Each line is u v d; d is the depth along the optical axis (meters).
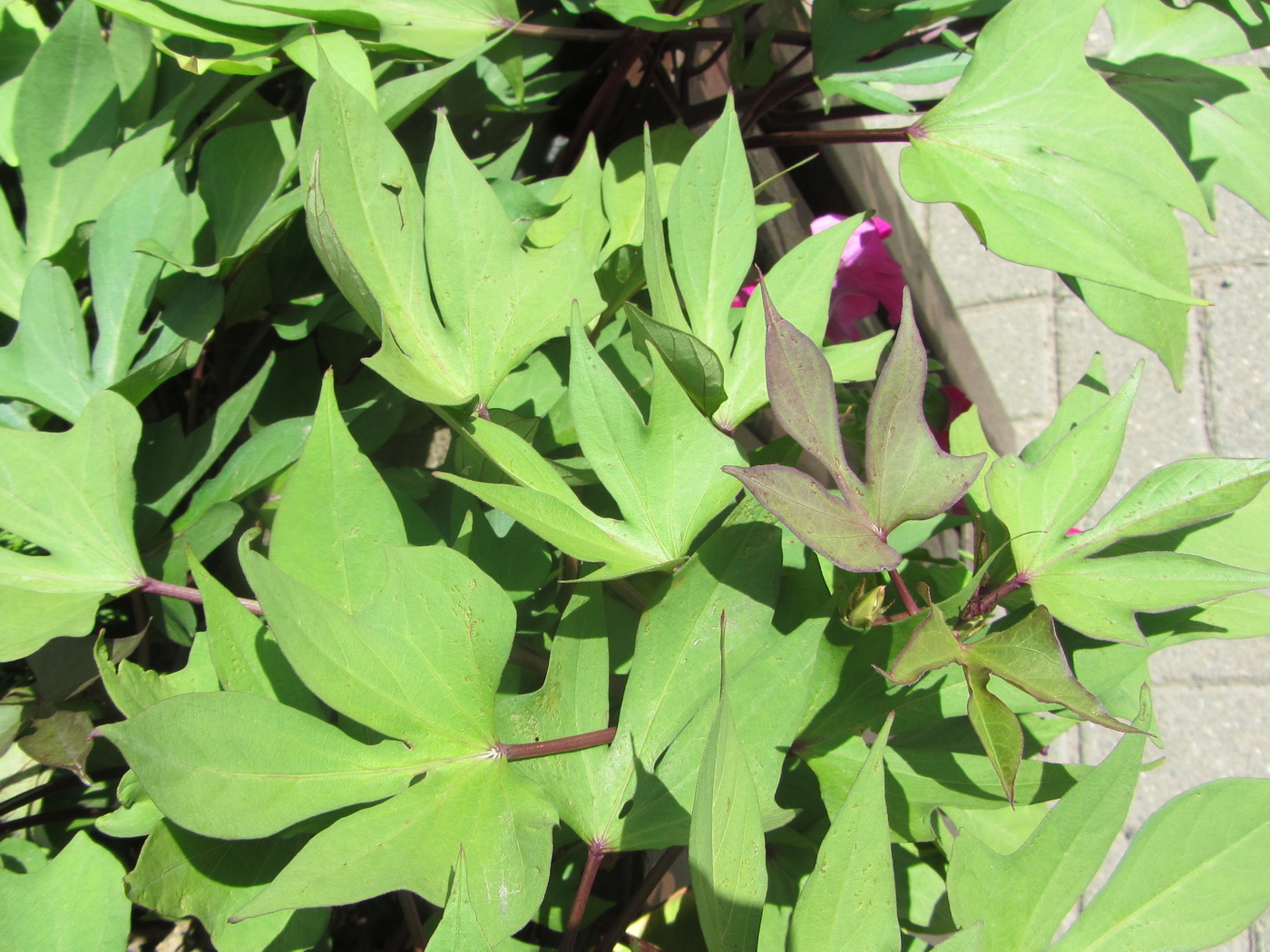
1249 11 0.44
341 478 0.27
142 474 0.32
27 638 0.27
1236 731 1.13
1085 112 0.37
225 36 0.35
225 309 0.36
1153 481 0.31
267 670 0.26
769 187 0.59
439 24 0.39
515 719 0.27
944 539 0.71
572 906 0.31
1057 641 0.24
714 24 0.54
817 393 0.25
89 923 0.24
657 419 0.29
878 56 0.45
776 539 0.28
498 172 0.37
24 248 0.35
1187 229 1.34
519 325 0.30
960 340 0.96
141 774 0.22
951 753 0.30
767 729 0.27
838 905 0.23
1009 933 0.26
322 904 0.22
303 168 0.27
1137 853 0.27
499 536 0.33
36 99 0.35
